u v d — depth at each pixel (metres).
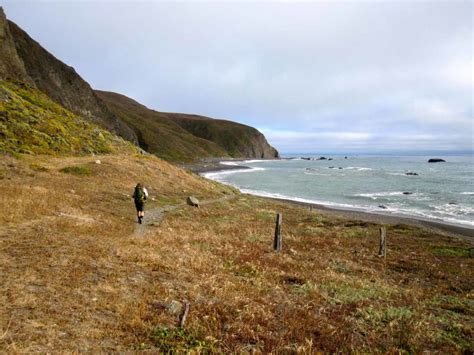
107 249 12.33
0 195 18.31
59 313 7.14
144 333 7.00
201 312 8.41
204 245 16.72
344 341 8.04
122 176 36.91
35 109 48.12
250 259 15.13
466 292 13.94
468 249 23.23
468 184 82.19
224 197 44.12
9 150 33.78
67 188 26.02
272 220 31.70
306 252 19.00
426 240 26.52
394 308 10.62
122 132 102.94
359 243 23.56
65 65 90.56
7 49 62.06
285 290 11.72
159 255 12.81
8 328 6.19
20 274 8.77
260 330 7.92
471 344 8.65
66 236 13.32
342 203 55.41
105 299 8.14
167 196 35.31
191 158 173.12
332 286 12.61
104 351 6.09
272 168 153.75
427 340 8.65
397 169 146.25
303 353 7.07
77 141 47.16
